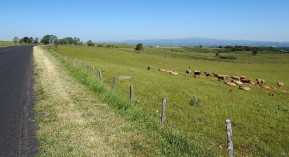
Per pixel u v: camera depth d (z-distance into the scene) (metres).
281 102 31.28
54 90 22.05
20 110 17.11
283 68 101.00
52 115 16.03
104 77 37.34
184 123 19.28
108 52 112.06
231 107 25.86
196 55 177.00
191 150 12.30
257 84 49.06
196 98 27.39
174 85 35.72
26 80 27.22
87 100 19.48
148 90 30.52
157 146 12.52
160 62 94.44
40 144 12.18
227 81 47.09
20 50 84.56
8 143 12.24
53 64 41.00
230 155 11.04
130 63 81.81
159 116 19.75
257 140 17.61
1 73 32.34
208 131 18.08
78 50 111.25
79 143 12.26
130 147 12.19
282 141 17.89
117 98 19.31
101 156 11.20
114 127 14.41
